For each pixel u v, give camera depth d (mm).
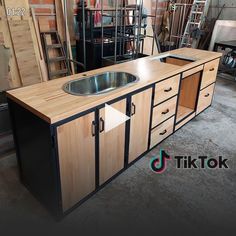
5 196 1854
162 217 1731
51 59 3250
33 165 1688
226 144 2613
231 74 4906
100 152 1752
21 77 2920
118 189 1952
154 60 2684
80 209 1760
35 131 1492
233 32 5117
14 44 2811
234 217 1745
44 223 1657
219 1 5684
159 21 5230
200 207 1821
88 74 2078
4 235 1577
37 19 3145
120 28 3842
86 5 3631
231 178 2123
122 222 1684
